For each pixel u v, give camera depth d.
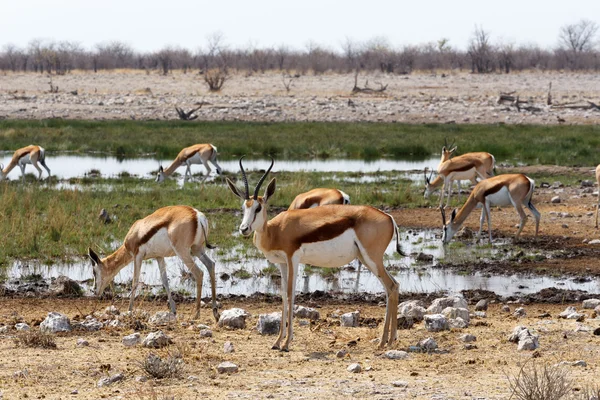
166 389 25.17
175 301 42.47
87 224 60.00
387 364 28.58
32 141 126.88
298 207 49.44
